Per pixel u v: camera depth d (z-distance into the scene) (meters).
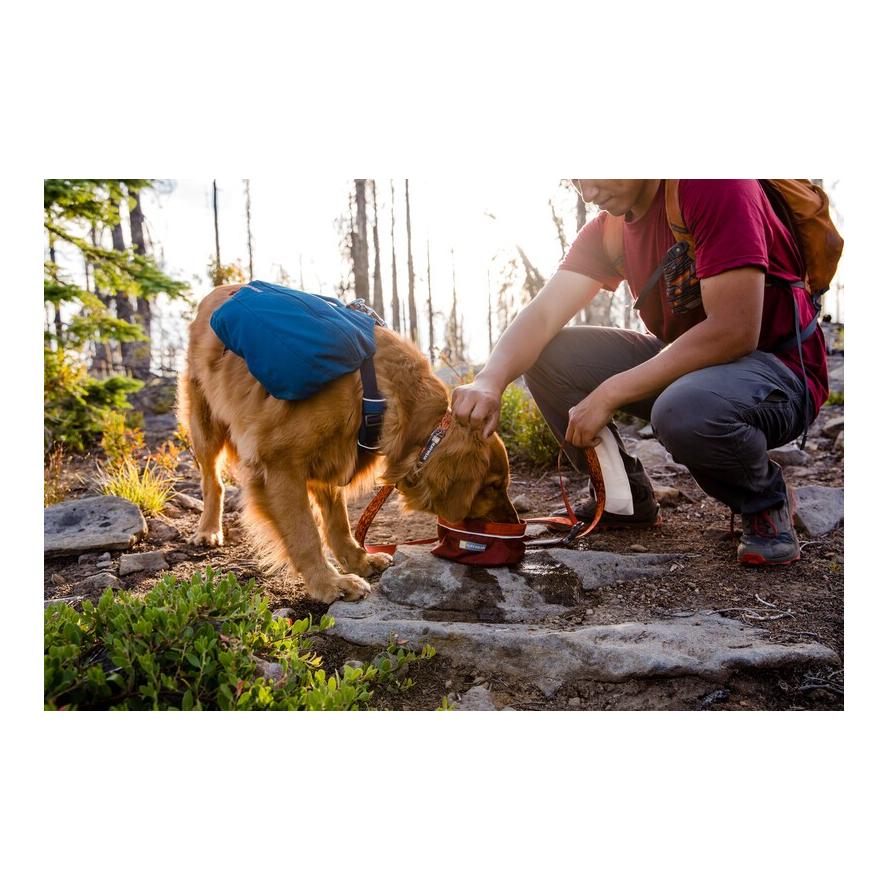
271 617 2.18
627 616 2.36
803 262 2.61
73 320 7.07
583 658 2.09
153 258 7.68
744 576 2.62
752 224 2.29
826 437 4.75
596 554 2.70
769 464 2.66
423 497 2.60
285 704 1.87
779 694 2.00
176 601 2.03
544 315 2.88
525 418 4.75
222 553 3.19
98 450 6.61
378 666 2.14
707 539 3.03
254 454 2.57
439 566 2.55
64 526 3.30
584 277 2.92
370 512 2.71
